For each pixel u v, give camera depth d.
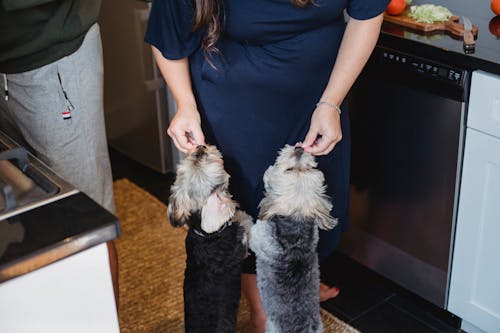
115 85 3.04
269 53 1.62
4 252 0.98
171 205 1.60
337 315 2.21
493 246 1.92
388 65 1.96
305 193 1.54
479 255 1.97
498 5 2.03
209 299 1.67
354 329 2.12
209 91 1.69
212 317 1.68
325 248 1.96
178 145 1.68
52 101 1.90
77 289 1.07
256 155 1.75
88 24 1.87
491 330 2.03
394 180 2.09
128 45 2.84
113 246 1.93
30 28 1.78
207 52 1.63
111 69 3.01
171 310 2.22
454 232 2.01
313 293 1.68
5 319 1.01
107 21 2.88
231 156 1.76
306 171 1.56
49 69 1.85
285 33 1.59
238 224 1.67
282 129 1.72
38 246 0.99
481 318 2.04
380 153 2.10
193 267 1.67
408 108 1.95
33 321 1.04
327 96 1.63
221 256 1.64
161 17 1.62
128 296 2.29
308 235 1.60
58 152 1.99
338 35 1.66
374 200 2.19
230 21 1.57
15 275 0.97
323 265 2.44
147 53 2.78
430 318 2.20
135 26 2.76
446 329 2.16
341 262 2.45
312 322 1.67
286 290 1.65
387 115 2.02
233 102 1.69
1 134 1.30
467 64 1.77
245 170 1.77
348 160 1.86
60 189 1.12
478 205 1.91
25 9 1.73
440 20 2.00
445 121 1.87
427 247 2.10
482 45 1.84
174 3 1.59
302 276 1.64
